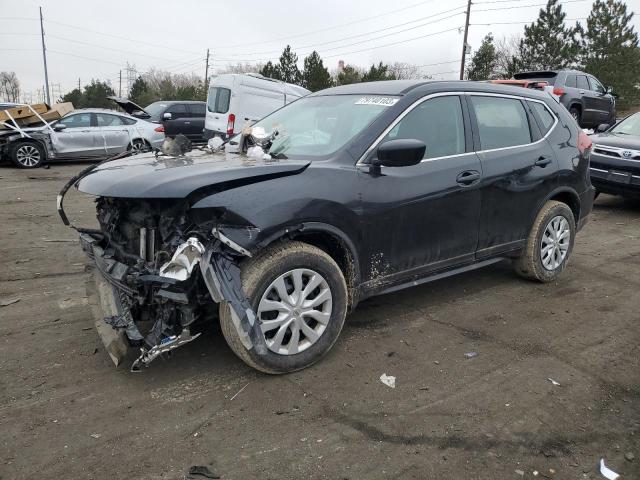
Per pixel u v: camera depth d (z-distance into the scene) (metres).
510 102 4.80
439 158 4.08
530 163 4.71
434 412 3.01
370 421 2.93
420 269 4.04
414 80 4.45
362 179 3.59
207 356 3.62
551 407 3.07
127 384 3.27
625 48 40.22
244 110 13.87
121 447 2.70
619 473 2.55
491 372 3.46
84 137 13.88
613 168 8.26
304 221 3.28
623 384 3.34
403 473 2.53
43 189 10.35
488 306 4.57
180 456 2.64
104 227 3.81
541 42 41.97
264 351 3.12
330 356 3.64
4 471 2.52
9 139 13.16
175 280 2.94
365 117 3.92
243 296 3.05
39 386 3.23
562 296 4.83
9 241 6.46
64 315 4.27
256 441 2.75
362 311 4.43
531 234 4.89
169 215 3.17
